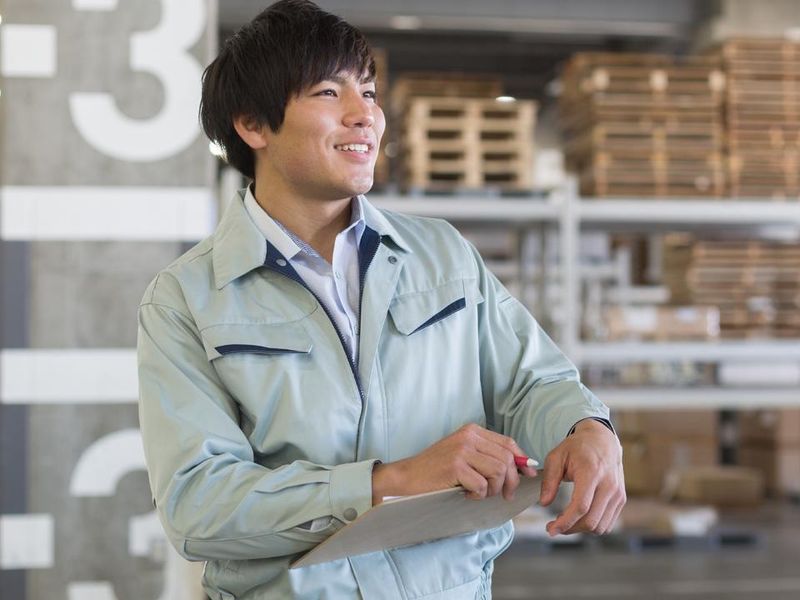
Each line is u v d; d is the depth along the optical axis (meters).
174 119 3.79
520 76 14.71
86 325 3.76
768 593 6.11
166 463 1.53
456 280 1.69
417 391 1.61
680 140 7.36
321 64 1.58
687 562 6.94
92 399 3.75
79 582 3.72
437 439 1.62
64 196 3.76
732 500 8.92
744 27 9.68
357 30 1.63
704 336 7.30
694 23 9.87
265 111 1.60
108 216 3.77
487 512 1.52
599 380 8.97
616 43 13.11
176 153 3.80
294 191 1.64
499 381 1.73
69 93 3.76
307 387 1.56
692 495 8.86
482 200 6.93
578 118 7.61
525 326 1.77
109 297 3.77
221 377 1.58
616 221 7.57
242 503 1.46
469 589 1.62
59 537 3.73
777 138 7.50
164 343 1.59
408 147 7.46
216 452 1.54
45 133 3.75
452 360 1.65
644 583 6.38
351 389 1.57
